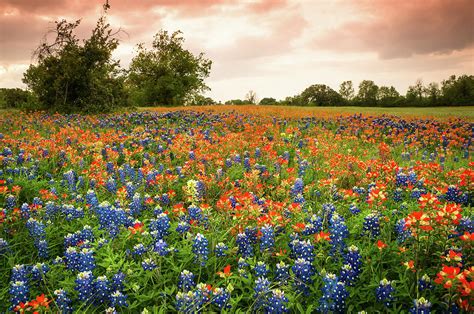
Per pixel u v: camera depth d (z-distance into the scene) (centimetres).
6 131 1773
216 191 889
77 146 1311
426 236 485
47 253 583
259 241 572
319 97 14325
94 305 462
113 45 3109
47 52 2992
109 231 596
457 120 2366
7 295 488
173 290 450
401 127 1927
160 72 7688
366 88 14312
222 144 1295
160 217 581
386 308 422
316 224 572
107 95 3152
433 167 856
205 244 496
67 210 713
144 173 931
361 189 807
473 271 379
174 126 1959
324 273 459
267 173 949
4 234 654
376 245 534
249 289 468
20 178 908
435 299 430
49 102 3038
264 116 2509
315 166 1091
